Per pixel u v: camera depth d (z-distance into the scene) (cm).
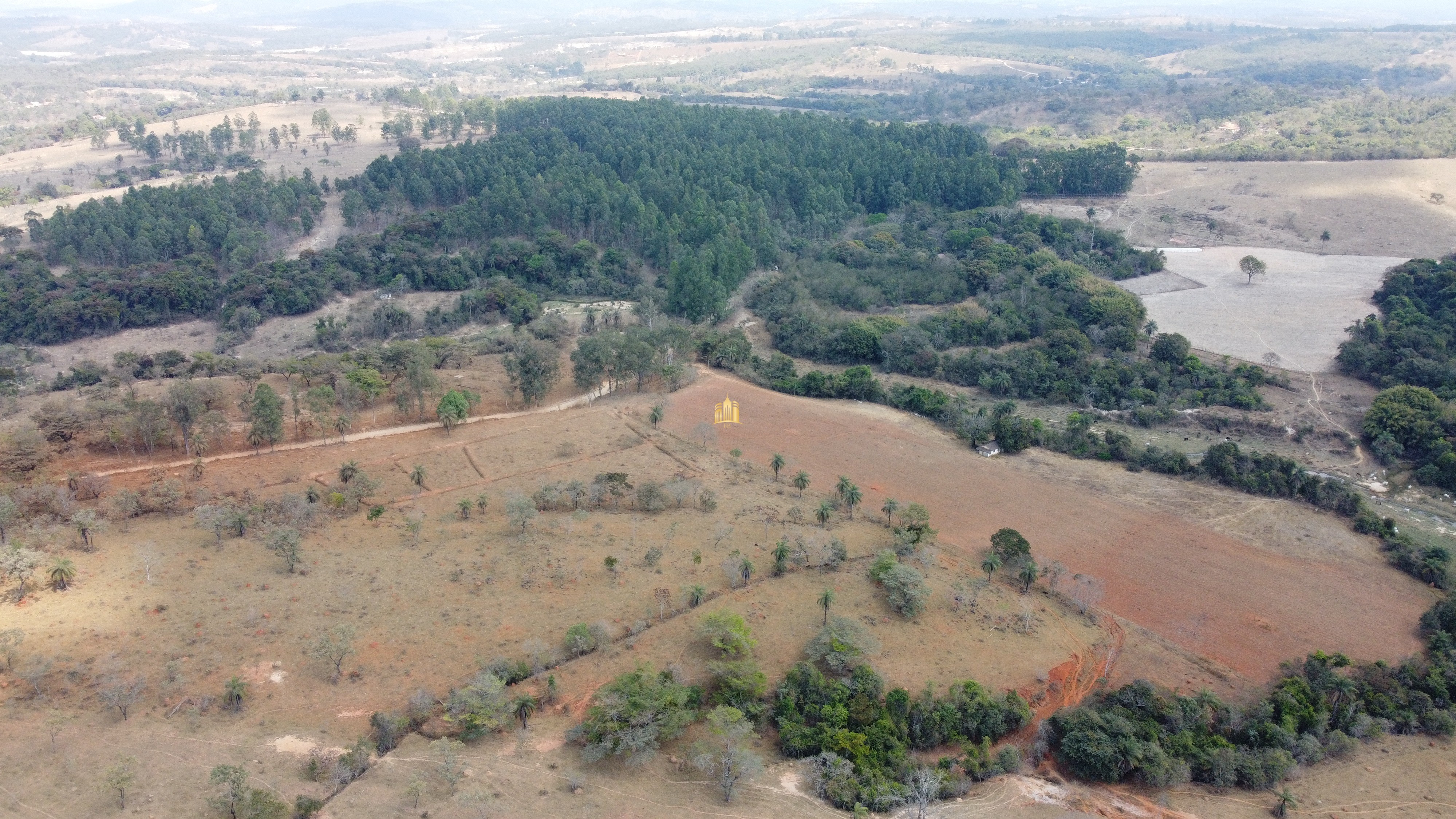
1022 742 8400
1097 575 11062
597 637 8994
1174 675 9269
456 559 10438
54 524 10412
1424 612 10431
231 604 9250
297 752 7438
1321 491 12838
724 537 11150
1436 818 7681
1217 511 12662
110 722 7512
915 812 7369
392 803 6888
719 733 7788
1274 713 8631
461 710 7825
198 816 6600
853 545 11306
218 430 13125
